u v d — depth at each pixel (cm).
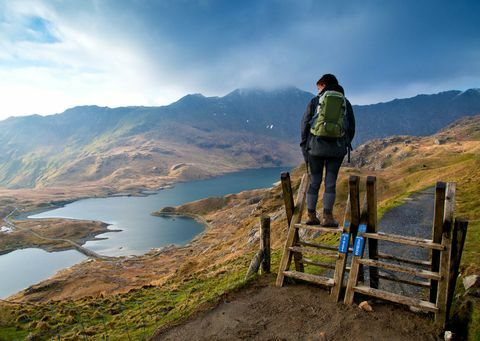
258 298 718
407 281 677
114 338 1198
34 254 13138
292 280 768
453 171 5150
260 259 861
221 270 2761
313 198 719
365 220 664
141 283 6875
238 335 597
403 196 3341
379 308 623
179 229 15988
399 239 612
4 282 10006
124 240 14412
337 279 664
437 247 573
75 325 2403
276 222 5194
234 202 19275
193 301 1566
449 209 583
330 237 1944
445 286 561
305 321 610
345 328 575
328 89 678
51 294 6781
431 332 545
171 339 625
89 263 10600
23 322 2834
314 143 664
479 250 1085
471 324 555
